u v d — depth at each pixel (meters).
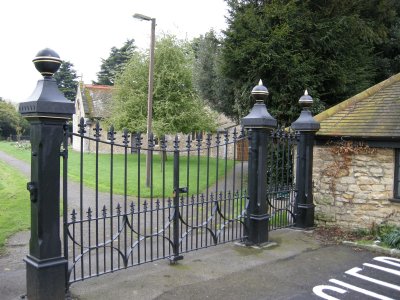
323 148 7.92
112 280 4.82
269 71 12.47
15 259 5.60
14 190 12.01
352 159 7.48
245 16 12.67
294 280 4.98
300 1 12.77
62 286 3.96
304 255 6.00
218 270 5.27
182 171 18.00
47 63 3.78
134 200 10.89
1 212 8.71
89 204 10.26
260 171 6.38
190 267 5.36
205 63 20.00
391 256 6.04
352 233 7.29
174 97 21.20
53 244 3.90
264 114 6.27
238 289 4.64
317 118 8.56
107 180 14.39
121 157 25.53
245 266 5.44
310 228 7.58
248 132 6.45
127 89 21.84
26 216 8.32
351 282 4.95
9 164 21.69
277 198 7.36
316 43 12.38
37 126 3.79
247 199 6.54
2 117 56.69
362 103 8.58
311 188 7.65
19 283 4.63
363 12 14.35
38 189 3.80
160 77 20.83
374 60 15.48
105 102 31.75
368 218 7.29
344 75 12.28
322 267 5.48
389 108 7.81
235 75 13.45
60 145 3.92
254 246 6.39
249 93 12.96
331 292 4.61
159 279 4.89
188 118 20.97
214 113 22.91
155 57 20.98
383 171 7.09
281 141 7.89
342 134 7.41
